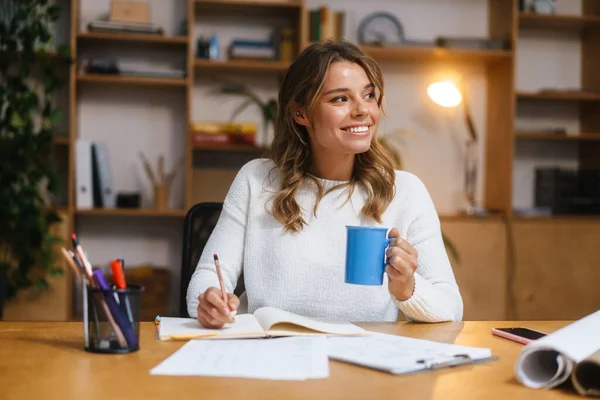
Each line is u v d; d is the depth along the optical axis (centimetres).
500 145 420
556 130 423
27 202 359
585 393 91
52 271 371
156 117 419
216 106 423
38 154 375
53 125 377
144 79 389
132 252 418
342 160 168
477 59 423
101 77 384
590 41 439
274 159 174
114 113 416
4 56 367
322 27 406
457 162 436
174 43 400
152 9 414
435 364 103
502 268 401
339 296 163
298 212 165
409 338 120
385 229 128
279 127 176
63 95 408
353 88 159
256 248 167
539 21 424
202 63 393
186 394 89
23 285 363
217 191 400
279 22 423
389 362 102
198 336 119
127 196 400
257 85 426
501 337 128
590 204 423
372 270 127
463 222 400
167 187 401
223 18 420
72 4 383
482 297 400
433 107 435
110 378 96
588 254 408
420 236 167
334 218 167
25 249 360
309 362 103
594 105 436
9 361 105
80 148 385
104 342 110
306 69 163
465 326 139
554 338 97
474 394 91
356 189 169
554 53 445
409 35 432
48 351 112
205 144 393
